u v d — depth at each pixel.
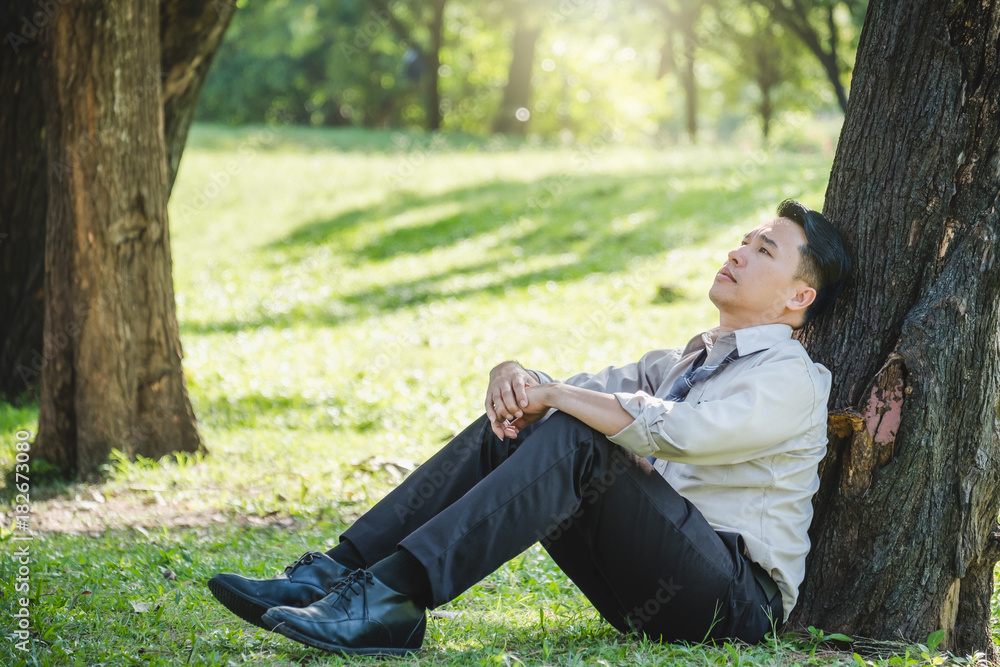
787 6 26.94
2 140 8.19
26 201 8.35
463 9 38.81
